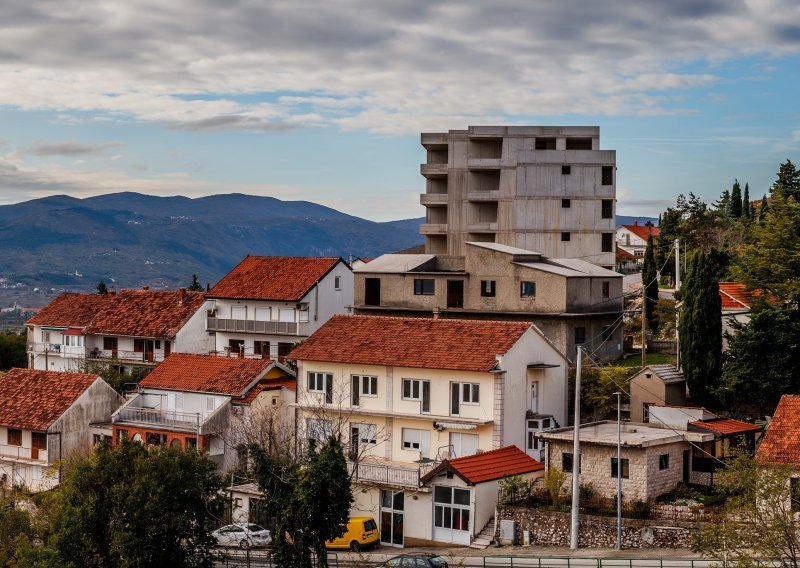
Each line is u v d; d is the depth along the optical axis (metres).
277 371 71.81
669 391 61.97
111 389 76.38
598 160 101.56
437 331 62.62
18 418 74.06
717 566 38.75
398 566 45.53
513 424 58.69
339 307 93.94
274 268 95.44
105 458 48.59
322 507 43.91
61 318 105.25
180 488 48.19
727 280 88.81
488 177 106.50
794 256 66.38
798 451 44.97
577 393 49.72
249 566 47.88
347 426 62.34
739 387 60.25
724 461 49.19
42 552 45.16
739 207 144.75
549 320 76.19
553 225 101.38
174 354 76.12
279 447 59.53
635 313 92.31
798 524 39.81
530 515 51.12
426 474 53.91
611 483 51.44
